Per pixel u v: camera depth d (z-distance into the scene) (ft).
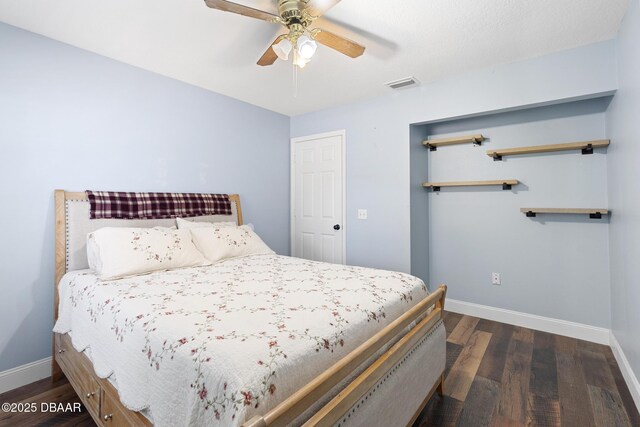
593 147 8.41
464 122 10.62
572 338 8.73
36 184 6.82
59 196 7.02
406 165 10.24
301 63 6.06
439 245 11.27
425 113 9.77
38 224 6.86
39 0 5.72
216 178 10.46
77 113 7.40
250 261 8.13
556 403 5.90
